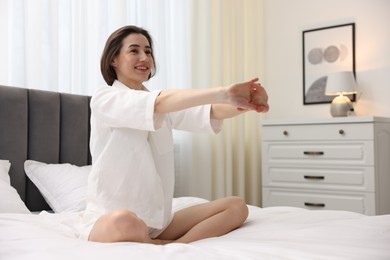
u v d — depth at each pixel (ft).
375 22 10.65
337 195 9.23
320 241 3.59
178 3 10.58
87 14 8.58
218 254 3.16
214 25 11.10
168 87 10.30
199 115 4.74
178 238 4.71
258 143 12.01
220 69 10.95
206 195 10.55
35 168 6.97
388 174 9.34
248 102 3.82
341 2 11.14
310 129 9.53
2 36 7.36
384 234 3.82
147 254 3.04
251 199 11.80
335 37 11.20
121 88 4.65
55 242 3.48
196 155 10.56
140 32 4.99
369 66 10.71
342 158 9.13
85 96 8.25
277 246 3.40
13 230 3.94
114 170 4.27
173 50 10.57
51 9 7.84
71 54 8.25
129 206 4.26
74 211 6.17
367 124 8.79
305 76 11.68
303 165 9.66
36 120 7.34
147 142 4.42
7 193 5.70
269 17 12.37
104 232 3.71
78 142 7.98
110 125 4.23
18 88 7.13
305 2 11.72
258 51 12.28
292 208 5.48
